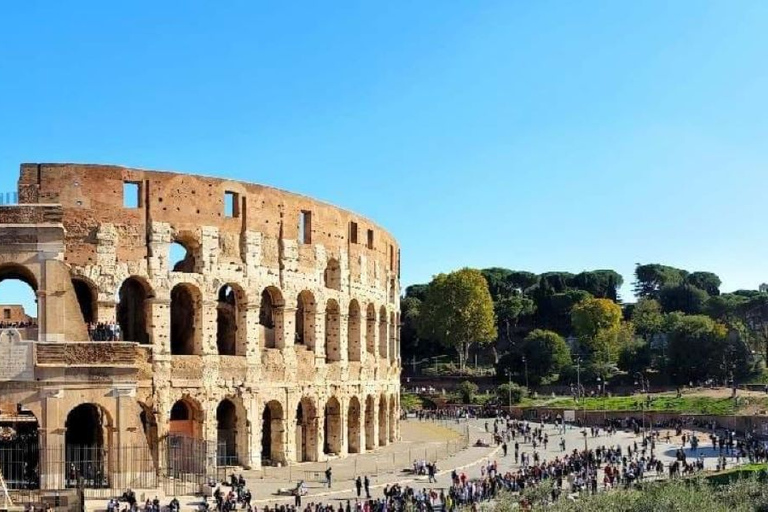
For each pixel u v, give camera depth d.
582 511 70.50
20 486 72.25
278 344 98.25
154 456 85.25
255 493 79.69
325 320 106.81
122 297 93.94
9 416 89.12
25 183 83.44
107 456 74.88
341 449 107.25
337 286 108.06
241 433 92.75
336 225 108.00
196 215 90.44
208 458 82.44
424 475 95.31
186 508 70.38
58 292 75.56
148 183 87.88
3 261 75.19
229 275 92.25
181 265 95.12
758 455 107.75
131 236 86.38
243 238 94.06
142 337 91.44
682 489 75.00
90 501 70.38
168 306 87.38
